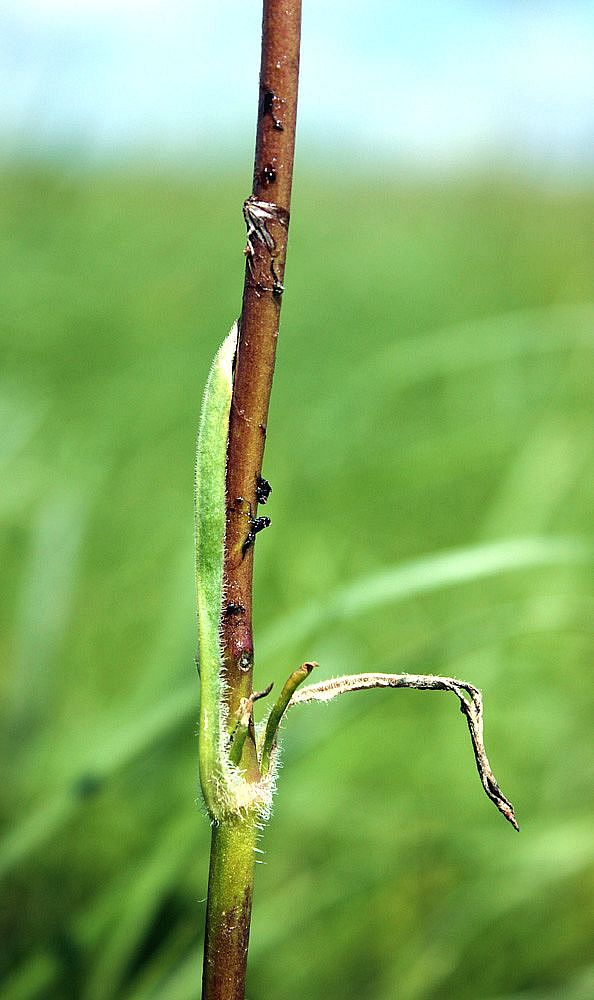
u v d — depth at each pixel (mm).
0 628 569
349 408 808
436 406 979
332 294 1348
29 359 937
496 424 873
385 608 610
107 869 400
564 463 710
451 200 2111
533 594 637
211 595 222
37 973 317
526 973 406
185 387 890
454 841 434
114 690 544
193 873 393
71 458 747
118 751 323
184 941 350
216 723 224
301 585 635
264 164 219
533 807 491
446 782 507
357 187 2176
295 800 453
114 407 854
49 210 1256
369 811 468
